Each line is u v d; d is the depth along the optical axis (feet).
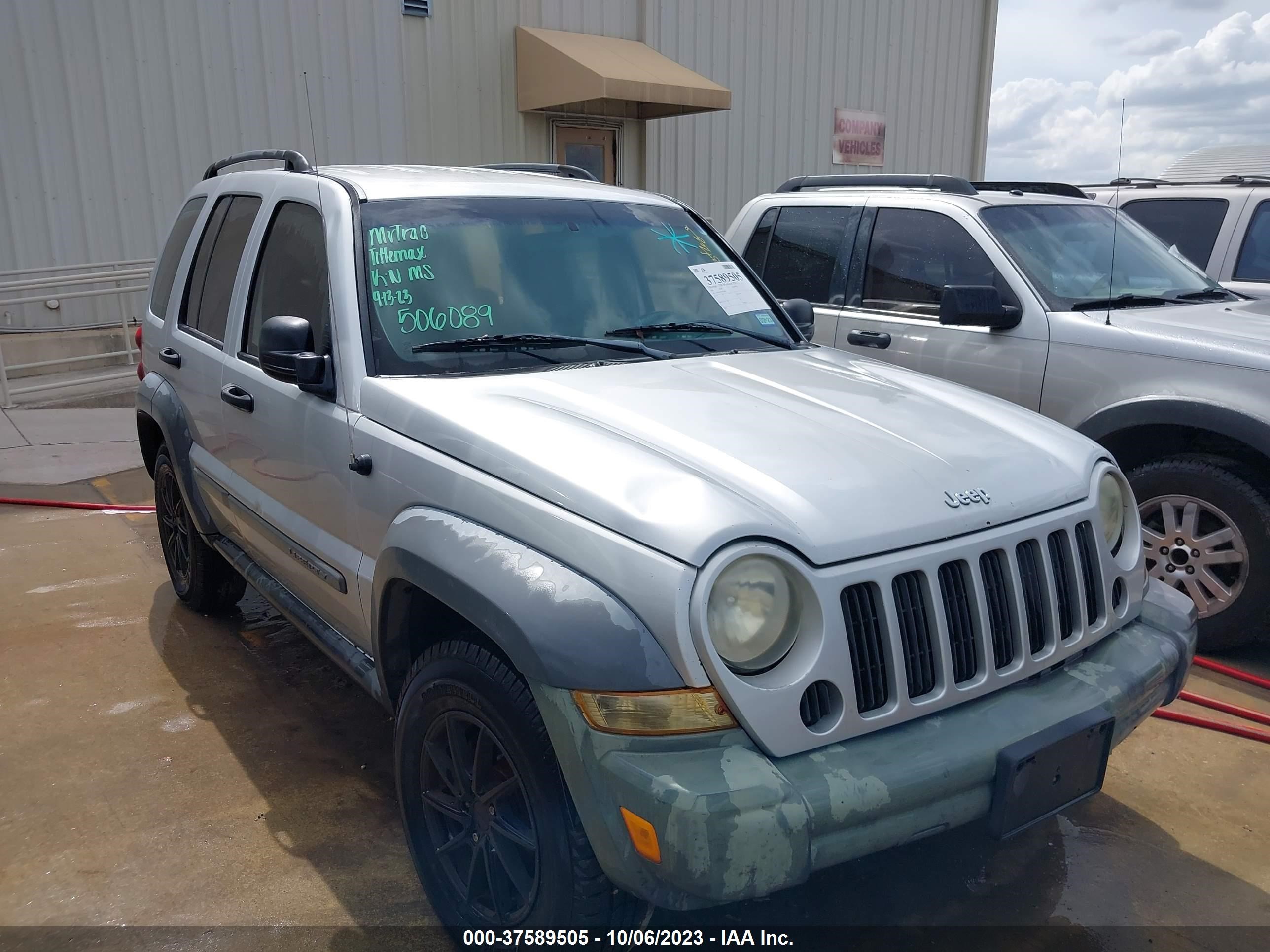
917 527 7.32
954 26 53.72
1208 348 13.26
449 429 8.34
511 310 10.27
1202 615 13.73
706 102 38.91
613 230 11.73
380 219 10.36
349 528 9.56
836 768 6.59
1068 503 8.43
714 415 8.52
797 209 19.01
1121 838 10.20
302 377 9.61
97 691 13.14
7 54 30.07
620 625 6.57
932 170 54.70
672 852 6.15
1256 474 13.28
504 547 7.36
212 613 15.64
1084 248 16.55
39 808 10.47
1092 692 7.86
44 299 29.45
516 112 39.68
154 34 32.14
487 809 7.77
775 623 6.71
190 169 33.45
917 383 10.43
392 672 9.09
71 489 22.45
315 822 10.30
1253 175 24.35
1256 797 10.91
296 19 34.32
